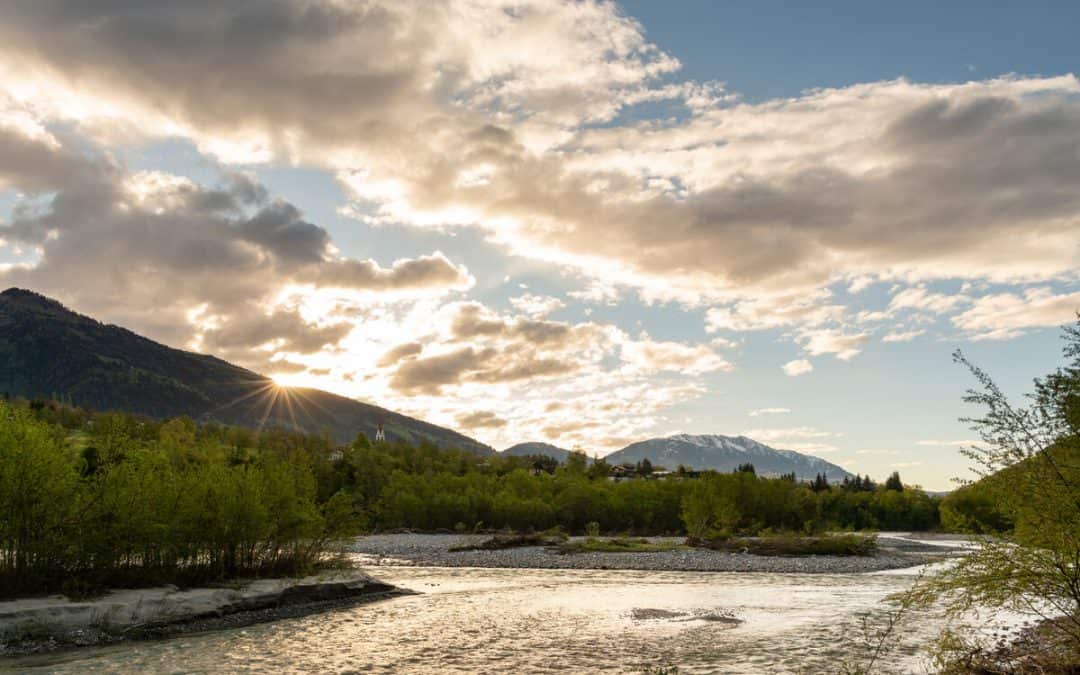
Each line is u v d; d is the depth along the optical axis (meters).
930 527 137.75
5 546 27.16
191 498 34.03
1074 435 14.99
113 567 31.08
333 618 31.20
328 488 134.50
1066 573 14.64
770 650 24.47
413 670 21.41
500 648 24.77
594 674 20.89
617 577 51.66
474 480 132.12
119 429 34.97
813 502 112.00
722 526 86.62
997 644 23.47
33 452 27.70
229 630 28.08
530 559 66.25
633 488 120.62
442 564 62.88
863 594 41.34
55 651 23.75
